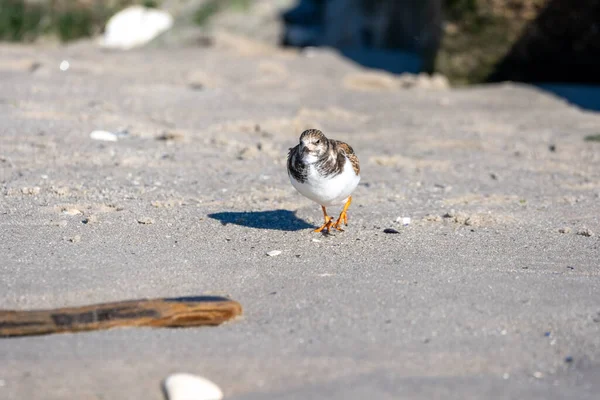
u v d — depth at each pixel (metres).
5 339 7.33
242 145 16.17
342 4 39.94
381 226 11.44
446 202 12.99
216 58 28.88
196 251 10.02
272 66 26.73
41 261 9.34
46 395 6.42
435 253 10.20
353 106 21.33
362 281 9.02
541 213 12.48
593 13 24.81
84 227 10.80
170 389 6.41
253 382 6.66
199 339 7.47
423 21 31.58
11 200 11.92
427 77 25.66
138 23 34.66
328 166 9.70
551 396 6.48
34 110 17.67
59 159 14.29
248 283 8.98
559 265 9.84
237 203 12.43
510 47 25.39
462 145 17.50
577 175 15.29
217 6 37.84
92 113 17.84
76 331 7.54
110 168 14.01
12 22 35.31
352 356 7.12
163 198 12.48
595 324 7.86
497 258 10.07
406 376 6.77
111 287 8.61
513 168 15.65
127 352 7.13
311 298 8.50
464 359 7.12
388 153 16.36
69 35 36.22
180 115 18.69
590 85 25.83
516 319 7.98
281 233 10.95
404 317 7.98
